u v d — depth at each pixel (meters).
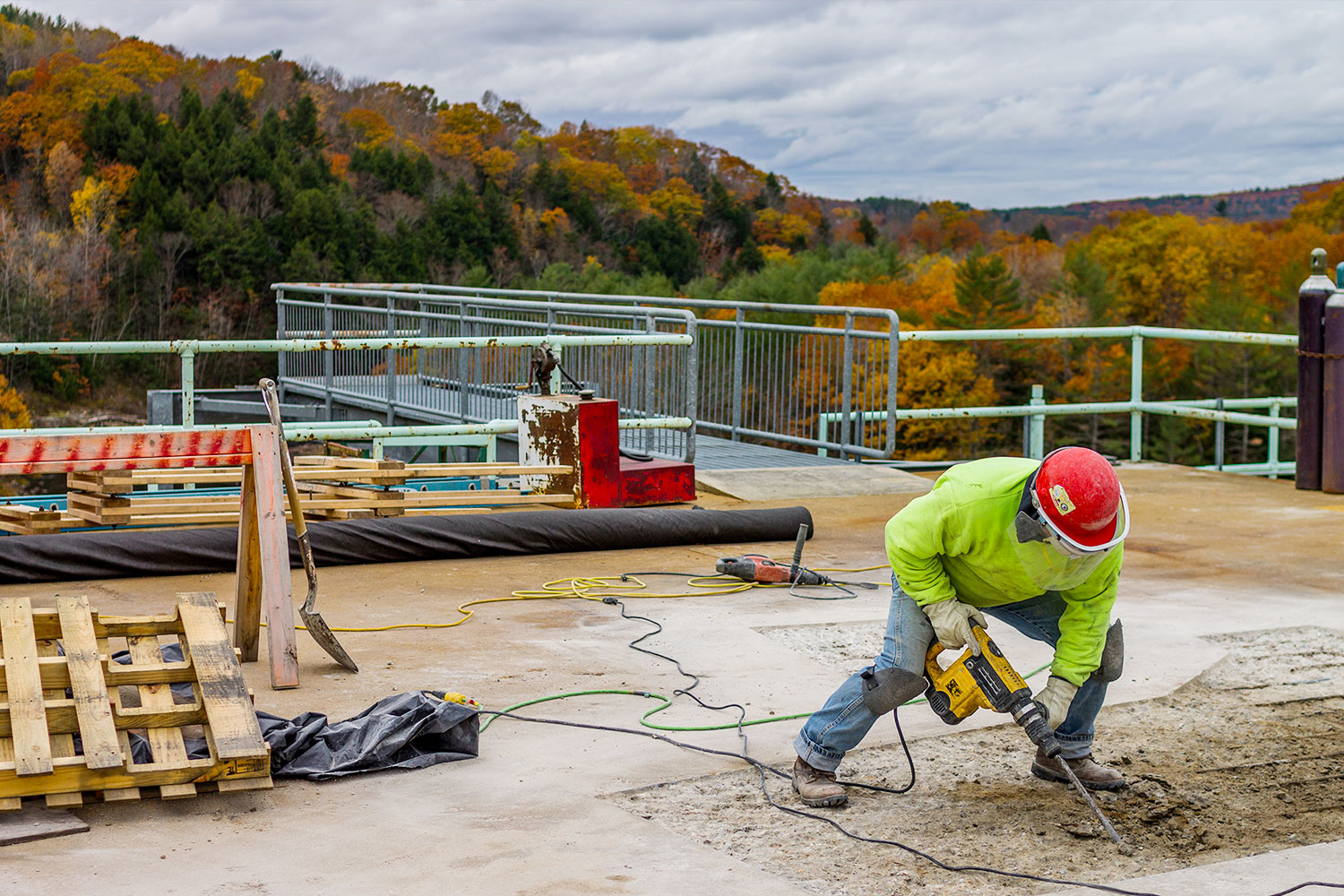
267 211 84.81
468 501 8.30
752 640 5.89
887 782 4.22
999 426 71.12
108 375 76.00
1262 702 5.18
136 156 85.38
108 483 7.01
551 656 5.57
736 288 107.50
